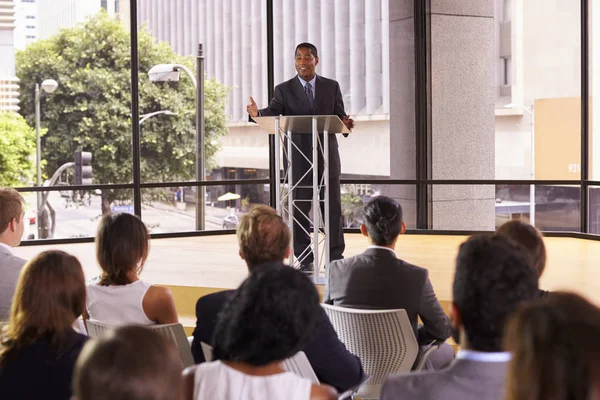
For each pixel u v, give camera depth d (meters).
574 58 7.44
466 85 7.69
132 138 7.74
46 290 1.90
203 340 2.45
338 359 2.49
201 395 1.54
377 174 7.89
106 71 7.65
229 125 7.97
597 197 7.48
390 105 7.81
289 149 4.91
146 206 7.82
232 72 7.93
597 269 5.80
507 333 1.05
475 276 1.56
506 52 7.61
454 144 7.73
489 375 1.54
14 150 7.48
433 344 3.26
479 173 7.73
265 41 7.90
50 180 7.58
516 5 7.54
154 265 6.04
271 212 2.69
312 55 5.17
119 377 1.03
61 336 1.88
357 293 3.08
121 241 2.76
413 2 7.66
